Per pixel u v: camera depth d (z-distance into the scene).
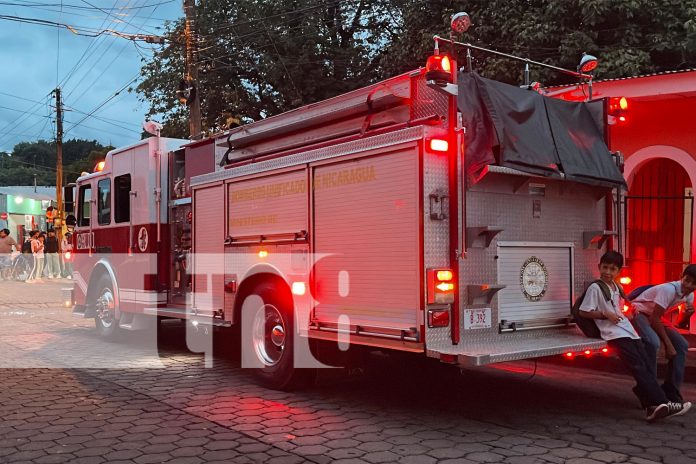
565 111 5.95
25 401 5.93
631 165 9.87
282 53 18.19
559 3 11.15
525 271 5.55
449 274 4.90
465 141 5.05
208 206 7.46
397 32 18.27
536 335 5.59
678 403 5.27
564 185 5.91
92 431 4.98
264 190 6.52
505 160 5.07
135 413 5.52
